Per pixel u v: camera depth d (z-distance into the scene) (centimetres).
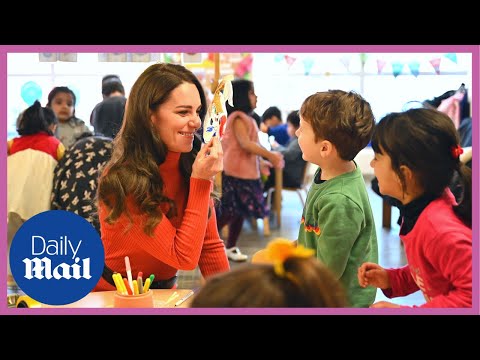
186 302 143
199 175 142
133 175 138
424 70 714
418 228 124
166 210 147
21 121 291
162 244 140
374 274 144
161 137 143
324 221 148
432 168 123
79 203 231
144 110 140
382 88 732
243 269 82
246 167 407
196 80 148
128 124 143
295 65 744
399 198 129
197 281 314
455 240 116
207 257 163
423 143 122
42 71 655
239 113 409
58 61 342
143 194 138
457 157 124
